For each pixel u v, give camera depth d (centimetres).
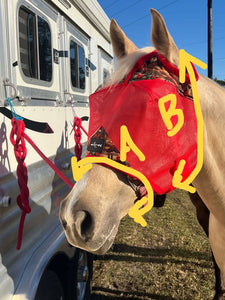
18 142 129
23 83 151
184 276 292
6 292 108
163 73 107
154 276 292
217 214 154
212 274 295
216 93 134
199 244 355
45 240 147
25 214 126
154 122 97
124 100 101
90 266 224
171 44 112
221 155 136
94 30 305
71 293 178
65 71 216
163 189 108
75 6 236
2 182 121
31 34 163
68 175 209
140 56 115
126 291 270
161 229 396
